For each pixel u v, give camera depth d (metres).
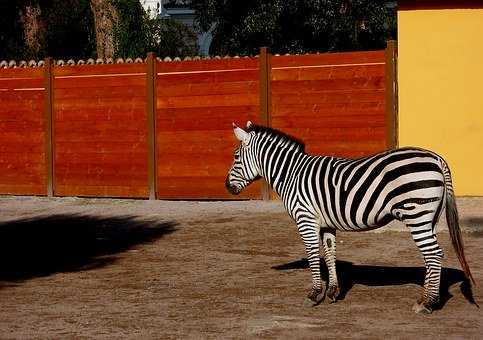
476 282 10.40
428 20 16.75
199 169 17.48
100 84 18.14
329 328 8.45
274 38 25.03
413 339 8.00
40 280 11.23
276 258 12.20
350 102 16.66
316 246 9.42
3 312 9.45
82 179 18.45
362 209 8.99
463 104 16.70
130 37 28.17
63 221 15.88
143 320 8.93
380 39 25.27
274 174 9.81
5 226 15.61
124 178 18.08
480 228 13.61
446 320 8.68
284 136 9.88
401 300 9.58
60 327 8.73
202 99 17.42
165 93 17.67
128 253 12.91
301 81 16.88
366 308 9.24
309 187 9.38
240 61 17.17
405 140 16.81
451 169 16.78
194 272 11.43
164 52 30.36
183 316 9.06
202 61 17.42
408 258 11.94
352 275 10.99
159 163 17.80
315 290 9.48
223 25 25.91
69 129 18.47
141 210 16.67
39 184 18.84
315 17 23.88
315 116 16.84
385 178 8.85
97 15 26.33
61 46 32.59
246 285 10.55
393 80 16.48
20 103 18.89
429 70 16.75
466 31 16.67
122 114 18.02
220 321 8.81
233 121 17.22
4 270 11.96
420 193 8.66
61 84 18.48
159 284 10.77
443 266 11.29
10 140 19.03
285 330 8.40
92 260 12.49
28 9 31.34
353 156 16.72
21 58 31.61
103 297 10.12
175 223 15.23
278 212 15.77
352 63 16.62
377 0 24.41
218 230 14.43
